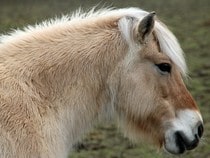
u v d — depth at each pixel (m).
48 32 12.34
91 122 12.53
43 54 12.00
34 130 11.30
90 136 23.75
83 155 21.44
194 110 12.81
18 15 56.28
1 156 10.90
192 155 21.23
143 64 12.43
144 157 21.16
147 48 12.39
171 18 54.59
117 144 22.83
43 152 11.33
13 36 12.39
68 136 12.18
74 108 12.02
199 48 40.41
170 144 12.77
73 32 12.36
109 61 12.30
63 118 11.88
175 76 12.69
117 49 12.35
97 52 12.25
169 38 12.61
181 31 47.50
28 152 11.13
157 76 12.51
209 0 67.62
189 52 39.03
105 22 12.56
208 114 25.75
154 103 12.56
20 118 11.22
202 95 28.78
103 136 23.81
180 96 12.70
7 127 11.05
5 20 52.12
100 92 12.34
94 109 12.38
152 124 12.83
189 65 35.00
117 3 61.62
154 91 12.52
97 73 12.22
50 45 12.13
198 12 58.03
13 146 10.99
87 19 12.65
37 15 55.22
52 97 11.80
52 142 11.59
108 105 12.59
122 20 12.47
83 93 12.09
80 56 12.14
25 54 11.96
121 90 12.44
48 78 11.84
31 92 11.59
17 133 11.09
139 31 12.18
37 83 11.73
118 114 12.90
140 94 12.42
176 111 12.66
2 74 11.56
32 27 12.69
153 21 12.08
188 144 12.68
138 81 12.38
